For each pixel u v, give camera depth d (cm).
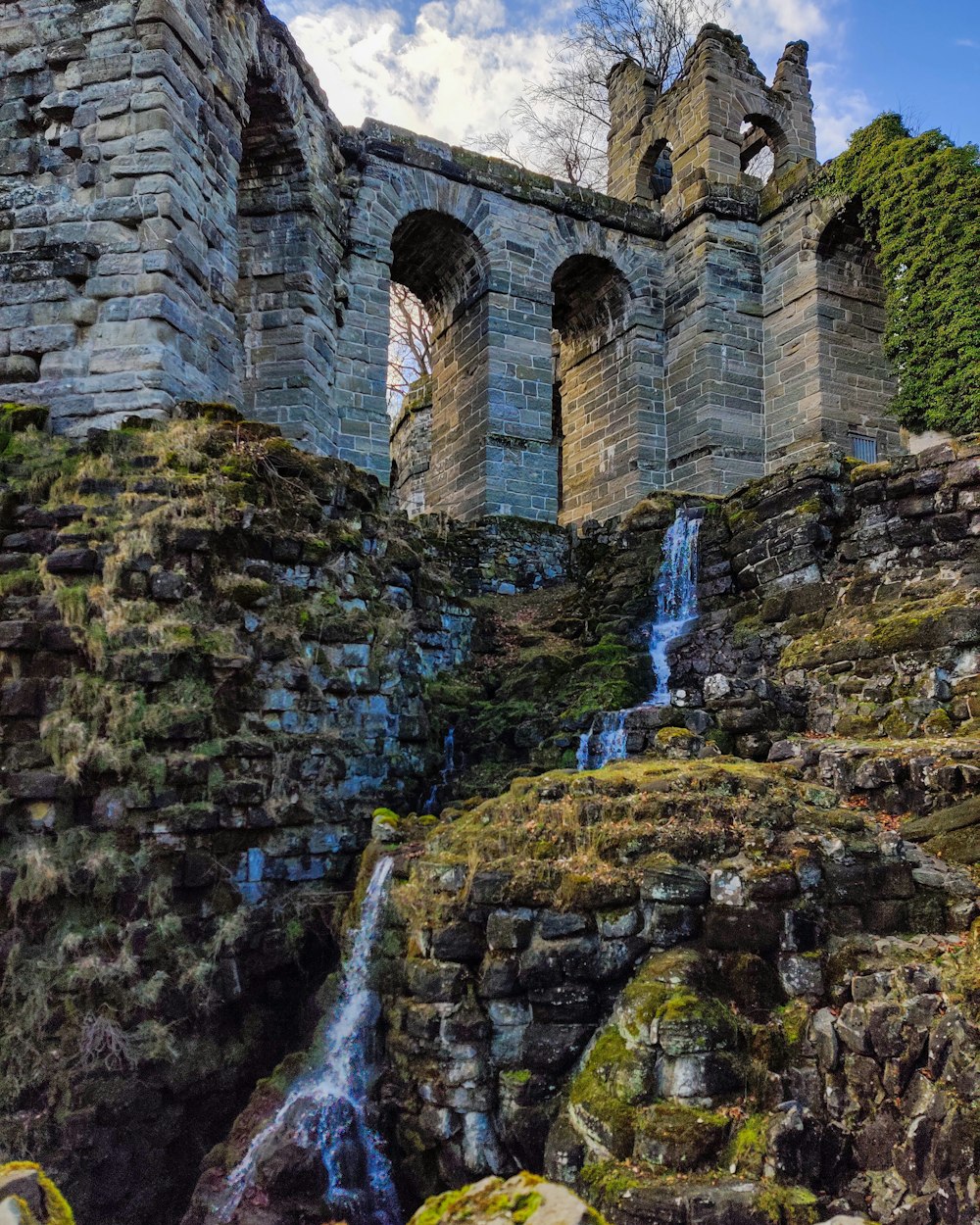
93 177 1301
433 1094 655
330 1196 669
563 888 657
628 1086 570
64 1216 292
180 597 909
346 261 2111
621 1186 531
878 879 659
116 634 858
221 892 841
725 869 643
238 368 1495
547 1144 597
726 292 2475
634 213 2558
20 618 860
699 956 622
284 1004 858
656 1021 578
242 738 892
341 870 943
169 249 1277
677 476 2505
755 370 2483
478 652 1415
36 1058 737
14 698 828
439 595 1352
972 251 1922
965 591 1008
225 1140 751
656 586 1459
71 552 898
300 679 960
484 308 2330
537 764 1130
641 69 2889
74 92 1322
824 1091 566
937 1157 511
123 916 791
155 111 1293
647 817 689
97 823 806
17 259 1288
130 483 978
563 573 1964
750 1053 579
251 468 1041
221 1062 796
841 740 923
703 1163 538
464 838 755
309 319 1875
